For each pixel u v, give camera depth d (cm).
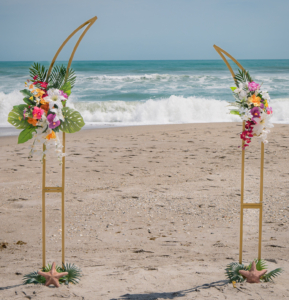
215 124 1522
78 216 489
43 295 263
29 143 1093
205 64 8631
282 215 485
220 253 359
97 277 297
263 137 291
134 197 573
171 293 265
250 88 293
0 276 302
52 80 305
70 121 296
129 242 397
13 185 644
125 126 1501
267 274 293
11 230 437
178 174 724
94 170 759
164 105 1819
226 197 570
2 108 1791
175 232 429
